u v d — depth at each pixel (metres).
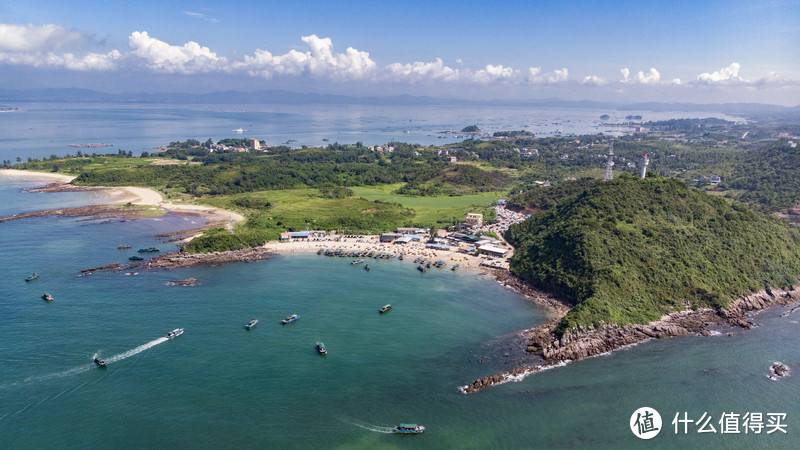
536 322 144.25
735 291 159.88
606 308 138.50
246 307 152.75
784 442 96.31
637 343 133.12
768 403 108.31
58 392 106.44
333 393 108.50
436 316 148.38
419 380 113.88
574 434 97.12
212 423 97.81
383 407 104.00
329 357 123.19
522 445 93.94
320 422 99.00
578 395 109.56
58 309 147.38
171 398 105.38
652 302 149.75
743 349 130.88
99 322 139.62
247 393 107.81
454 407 104.44
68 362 118.19
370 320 144.88
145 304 153.00
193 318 143.75
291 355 123.94
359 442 93.62
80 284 168.62
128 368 116.19
